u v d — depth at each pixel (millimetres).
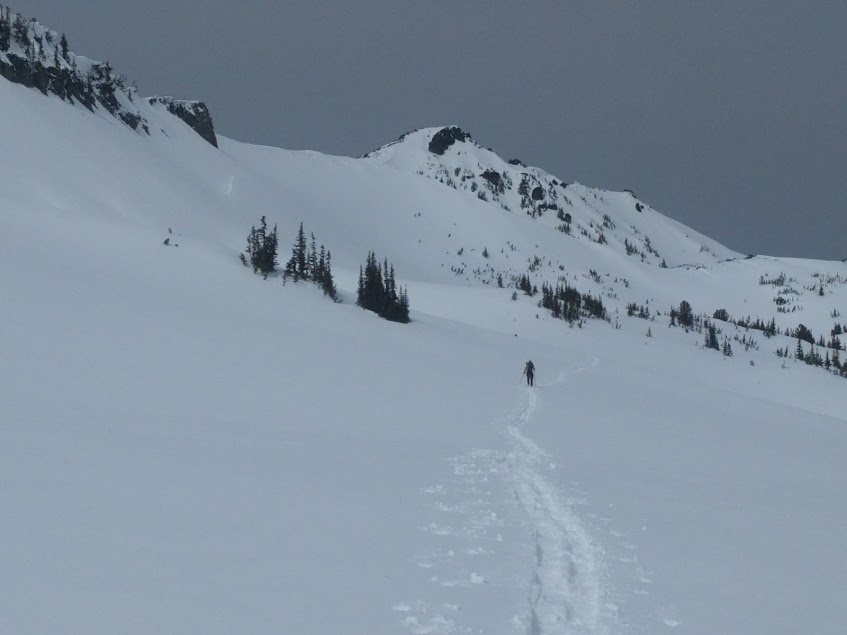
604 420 45000
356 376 49500
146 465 17156
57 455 17062
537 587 11188
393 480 18938
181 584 9797
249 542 12008
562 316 180250
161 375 37344
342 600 9852
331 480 17953
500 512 16297
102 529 11773
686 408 65312
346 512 14789
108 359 39312
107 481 15094
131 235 96125
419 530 13984
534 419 40781
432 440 28250
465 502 17047
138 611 8758
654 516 17844
